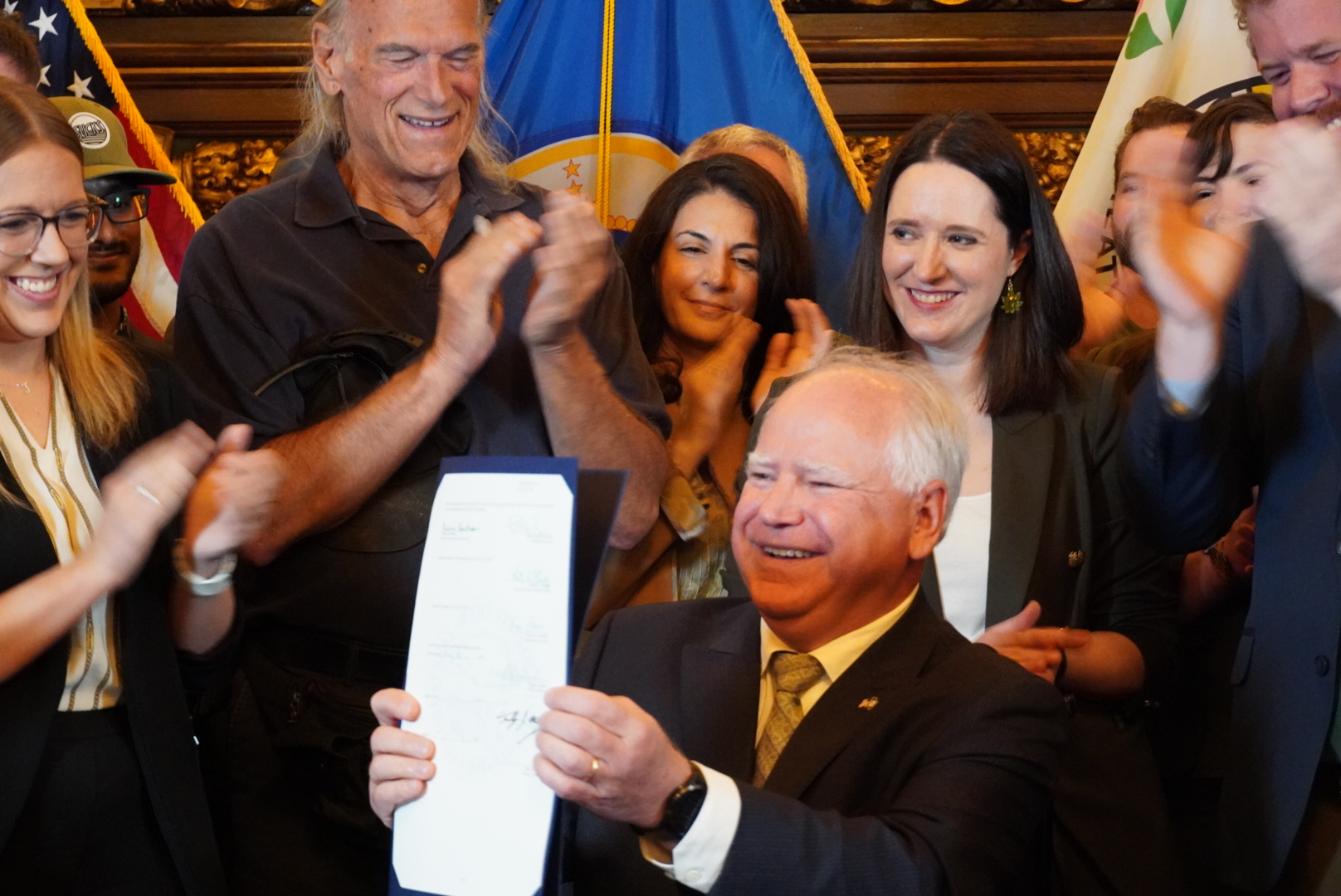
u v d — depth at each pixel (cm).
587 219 201
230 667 200
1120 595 221
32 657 163
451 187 231
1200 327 193
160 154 320
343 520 203
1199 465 202
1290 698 194
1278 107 212
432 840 135
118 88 319
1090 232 227
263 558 199
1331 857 190
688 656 170
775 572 160
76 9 320
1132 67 301
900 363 169
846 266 302
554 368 207
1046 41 339
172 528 189
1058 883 204
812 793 155
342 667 202
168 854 184
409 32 213
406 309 219
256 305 216
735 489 229
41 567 176
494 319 203
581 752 129
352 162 228
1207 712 242
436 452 210
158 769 181
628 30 308
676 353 259
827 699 159
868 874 140
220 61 340
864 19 340
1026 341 222
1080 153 307
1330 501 194
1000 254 221
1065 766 209
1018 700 156
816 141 305
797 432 160
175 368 205
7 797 167
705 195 259
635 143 307
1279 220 180
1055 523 215
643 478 221
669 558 237
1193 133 252
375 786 138
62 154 179
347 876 198
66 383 189
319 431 201
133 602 183
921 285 222
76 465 186
